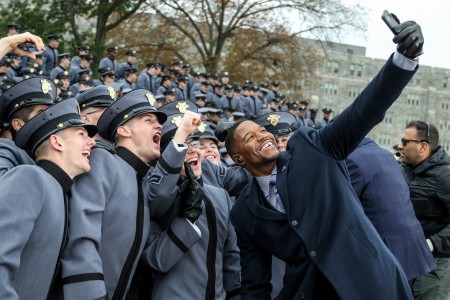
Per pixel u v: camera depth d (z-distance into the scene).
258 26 31.25
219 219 4.01
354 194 3.57
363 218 3.48
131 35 31.44
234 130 3.72
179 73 17.84
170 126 4.25
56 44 15.42
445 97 63.12
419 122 5.56
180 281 3.78
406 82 3.19
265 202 3.65
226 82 19.88
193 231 3.63
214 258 3.90
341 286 3.30
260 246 3.77
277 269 5.05
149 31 31.59
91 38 26.39
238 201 3.79
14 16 23.81
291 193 3.50
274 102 20.66
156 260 3.68
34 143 3.23
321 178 3.48
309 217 3.45
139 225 3.52
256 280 3.83
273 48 33.19
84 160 3.28
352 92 60.25
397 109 62.78
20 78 11.99
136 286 3.99
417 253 4.57
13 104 3.71
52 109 3.25
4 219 2.86
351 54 60.22
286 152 3.68
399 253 4.52
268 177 3.71
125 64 16.83
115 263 3.42
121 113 3.67
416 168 5.57
